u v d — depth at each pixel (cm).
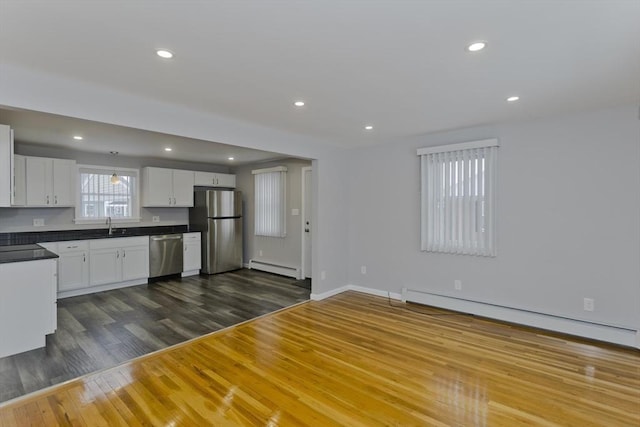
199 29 171
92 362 279
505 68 221
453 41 184
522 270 359
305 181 588
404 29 171
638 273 301
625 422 201
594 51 196
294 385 245
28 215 481
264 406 220
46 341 320
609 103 296
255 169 670
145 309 422
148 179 579
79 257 479
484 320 380
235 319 387
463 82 245
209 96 272
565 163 332
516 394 232
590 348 304
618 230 309
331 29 171
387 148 468
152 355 293
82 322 374
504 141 365
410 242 448
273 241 643
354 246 512
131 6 150
